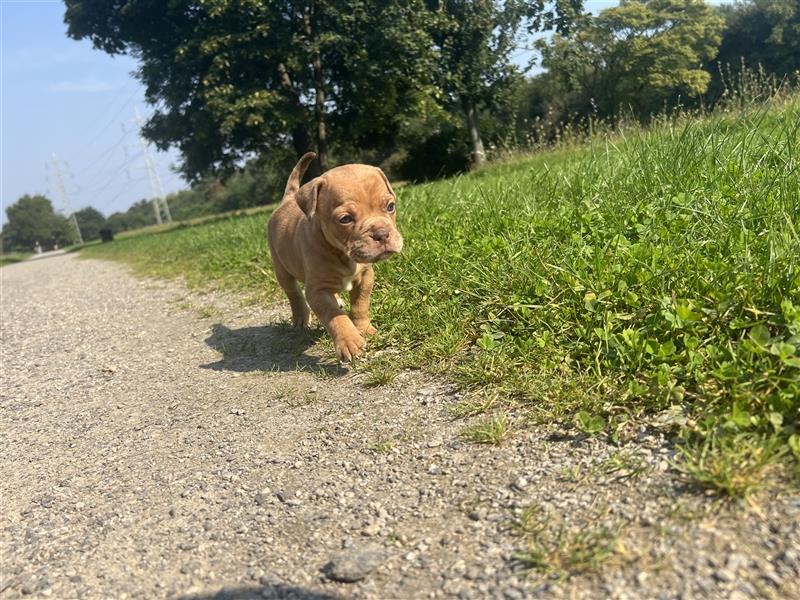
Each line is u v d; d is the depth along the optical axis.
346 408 0.58
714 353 0.43
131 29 4.34
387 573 0.35
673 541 0.31
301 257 0.73
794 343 0.41
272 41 3.87
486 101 4.69
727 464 0.34
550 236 0.75
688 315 0.47
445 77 4.16
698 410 0.40
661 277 0.54
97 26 4.41
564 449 0.42
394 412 0.54
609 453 0.40
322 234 0.67
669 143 0.96
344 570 0.35
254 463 0.51
